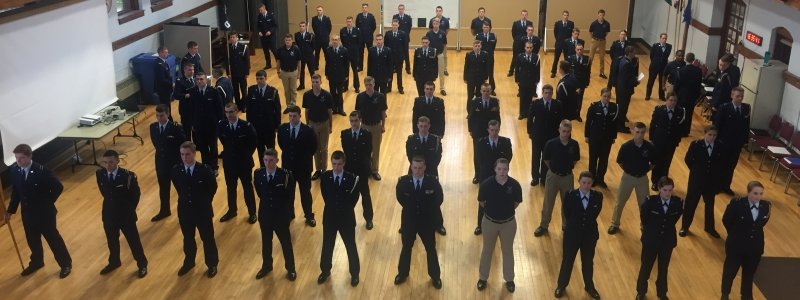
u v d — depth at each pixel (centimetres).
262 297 710
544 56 1784
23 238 842
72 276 753
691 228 857
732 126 906
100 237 840
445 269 761
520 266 769
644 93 1455
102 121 1056
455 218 880
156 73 1266
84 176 1016
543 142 948
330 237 712
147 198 944
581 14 1806
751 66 1151
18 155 714
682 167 1051
